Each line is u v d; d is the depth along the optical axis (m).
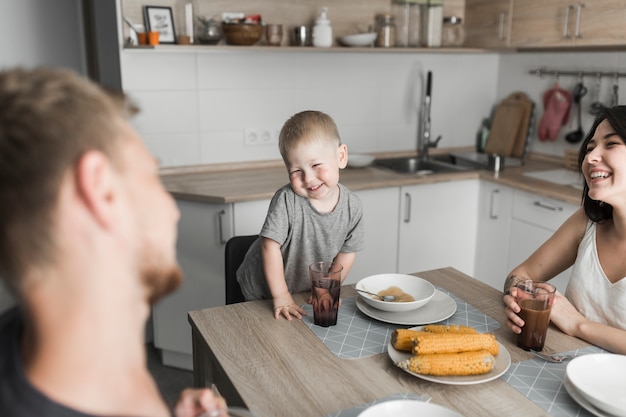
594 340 1.21
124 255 0.47
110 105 0.48
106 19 2.78
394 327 1.28
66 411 0.45
